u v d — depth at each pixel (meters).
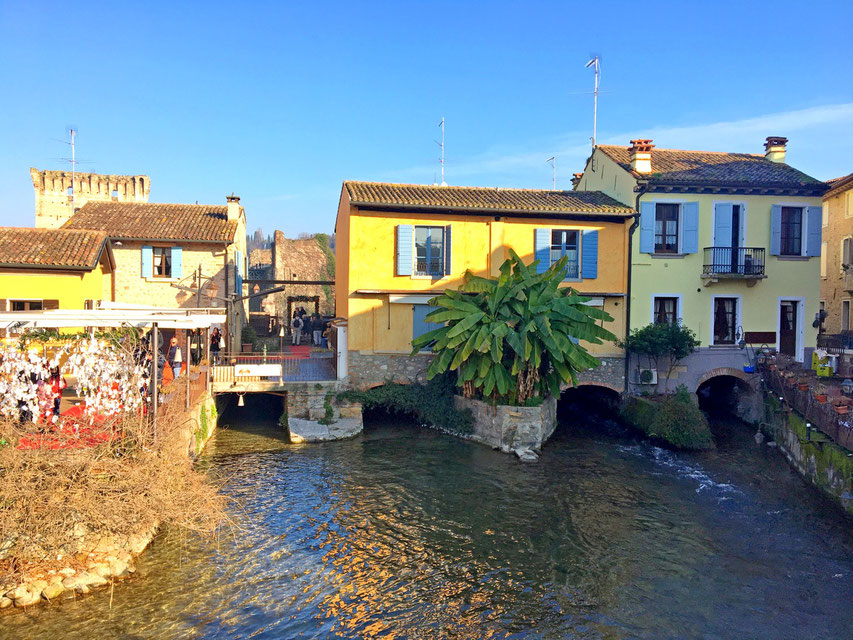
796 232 23.62
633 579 11.02
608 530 13.09
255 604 9.82
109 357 11.24
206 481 15.31
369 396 20.83
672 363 22.00
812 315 23.44
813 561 11.77
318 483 15.54
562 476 16.52
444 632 9.26
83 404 13.16
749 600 10.35
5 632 8.75
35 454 9.80
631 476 16.61
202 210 28.05
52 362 11.20
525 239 22.52
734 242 23.25
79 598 9.71
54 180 42.25
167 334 22.42
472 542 12.38
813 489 15.62
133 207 27.62
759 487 15.80
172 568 10.84
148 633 8.89
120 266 24.28
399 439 19.86
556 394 19.83
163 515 10.59
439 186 24.20
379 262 21.67
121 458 10.61
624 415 22.38
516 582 10.82
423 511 13.92
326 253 46.00
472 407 20.19
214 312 18.98
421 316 21.91
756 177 23.45
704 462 17.98
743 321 23.14
